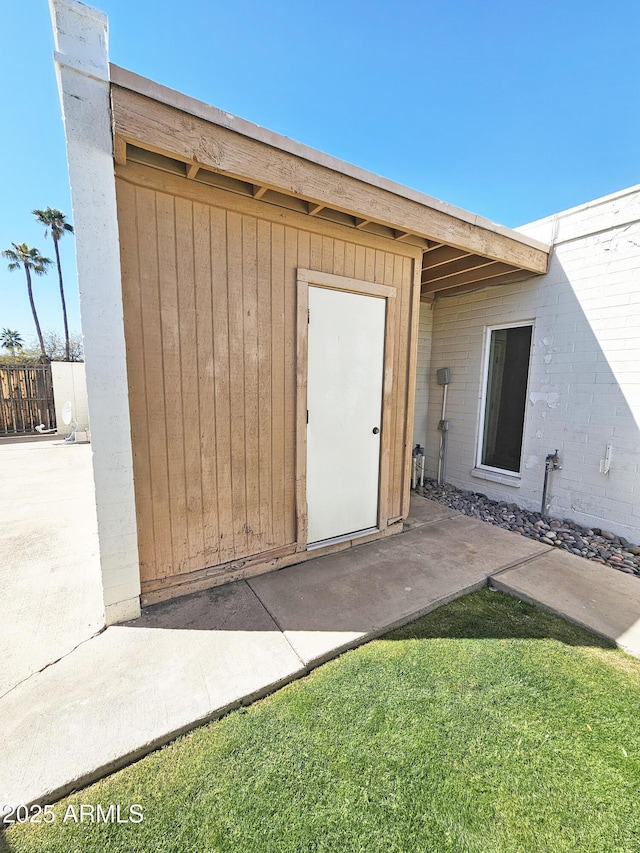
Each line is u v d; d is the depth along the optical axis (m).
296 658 1.88
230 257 2.39
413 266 3.35
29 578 2.63
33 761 1.34
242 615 2.24
